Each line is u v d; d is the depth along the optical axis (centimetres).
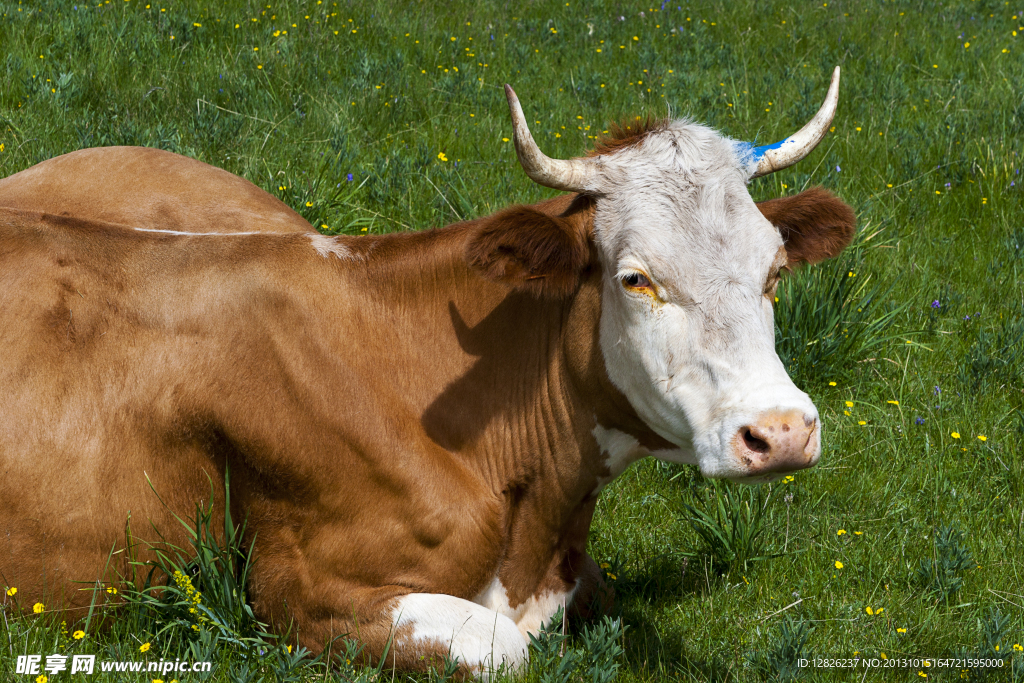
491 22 2205
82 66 1633
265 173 1326
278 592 700
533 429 731
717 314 625
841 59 2222
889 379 1143
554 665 677
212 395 678
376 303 725
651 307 640
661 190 655
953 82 2044
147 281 702
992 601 818
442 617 670
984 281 1323
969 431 1039
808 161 1609
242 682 622
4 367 679
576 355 706
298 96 1619
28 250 706
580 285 697
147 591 700
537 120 1680
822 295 1149
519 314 727
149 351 688
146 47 1750
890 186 1538
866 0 2767
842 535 901
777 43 2312
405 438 691
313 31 1967
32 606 692
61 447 677
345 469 679
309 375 682
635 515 917
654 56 2092
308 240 734
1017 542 887
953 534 865
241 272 702
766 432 585
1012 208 1479
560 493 742
